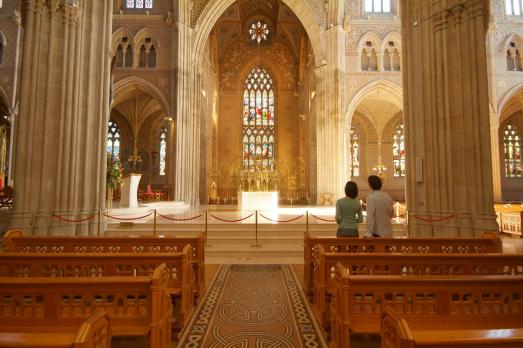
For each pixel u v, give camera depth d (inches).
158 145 1347.2
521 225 548.4
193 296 237.1
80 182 410.0
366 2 1032.2
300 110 1480.1
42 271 196.1
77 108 404.5
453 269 196.9
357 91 981.8
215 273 331.9
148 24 993.5
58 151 381.4
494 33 984.3
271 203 745.6
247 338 185.5
